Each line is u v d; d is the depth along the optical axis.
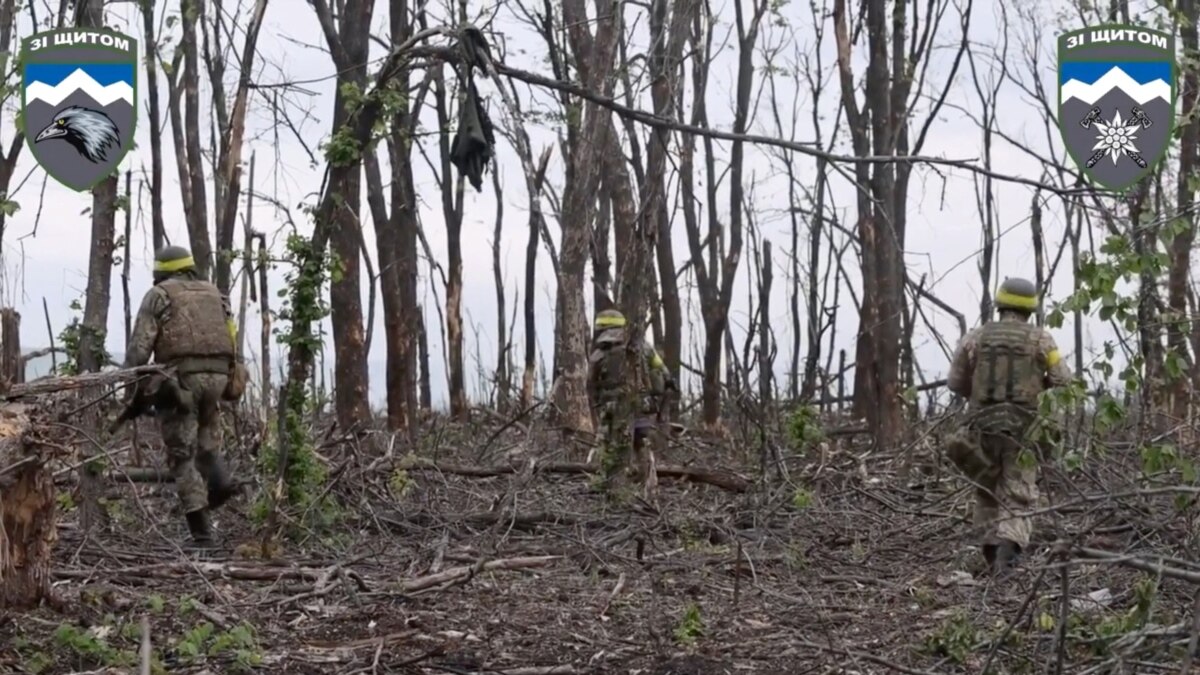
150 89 19.69
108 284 10.13
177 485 9.36
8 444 6.66
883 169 17.58
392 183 22.06
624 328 12.41
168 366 9.23
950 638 6.56
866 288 20.47
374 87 9.91
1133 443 8.50
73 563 8.30
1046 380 9.03
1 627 6.70
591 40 19.00
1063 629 5.54
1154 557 6.11
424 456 14.85
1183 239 12.38
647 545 10.14
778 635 7.31
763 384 17.95
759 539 10.07
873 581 8.80
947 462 12.26
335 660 6.63
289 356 9.80
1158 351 7.95
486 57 9.59
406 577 8.46
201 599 7.66
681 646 7.06
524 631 7.29
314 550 9.30
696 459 15.68
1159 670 5.88
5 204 9.27
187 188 19.38
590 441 15.62
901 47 20.34
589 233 18.80
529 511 10.97
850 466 13.22
